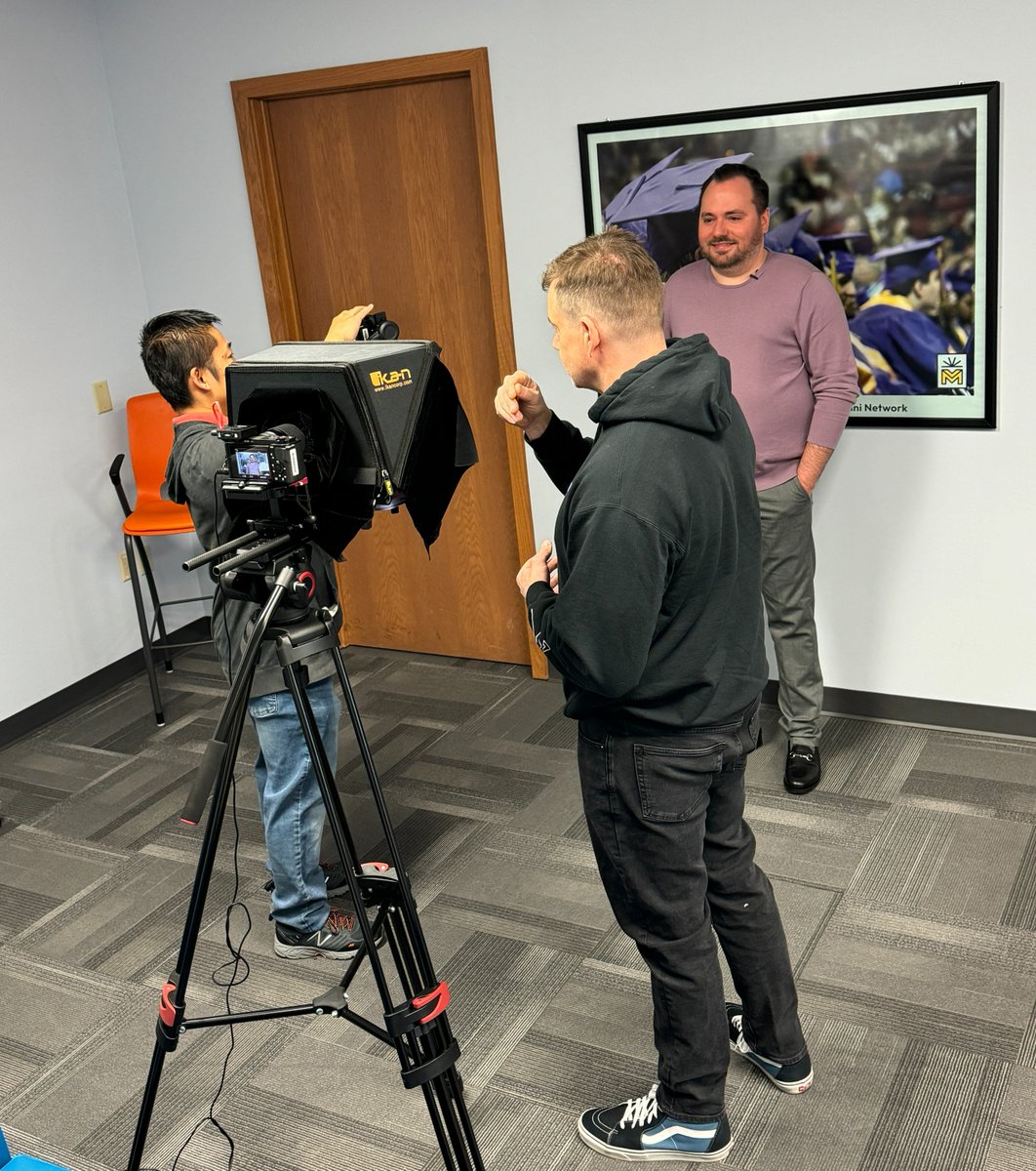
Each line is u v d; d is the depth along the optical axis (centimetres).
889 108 296
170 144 402
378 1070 230
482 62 342
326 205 390
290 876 254
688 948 186
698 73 317
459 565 412
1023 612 323
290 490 162
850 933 256
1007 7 278
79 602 414
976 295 301
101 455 418
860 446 328
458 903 279
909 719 347
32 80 380
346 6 356
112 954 272
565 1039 233
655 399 163
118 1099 228
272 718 240
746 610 178
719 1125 200
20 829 331
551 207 349
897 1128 205
